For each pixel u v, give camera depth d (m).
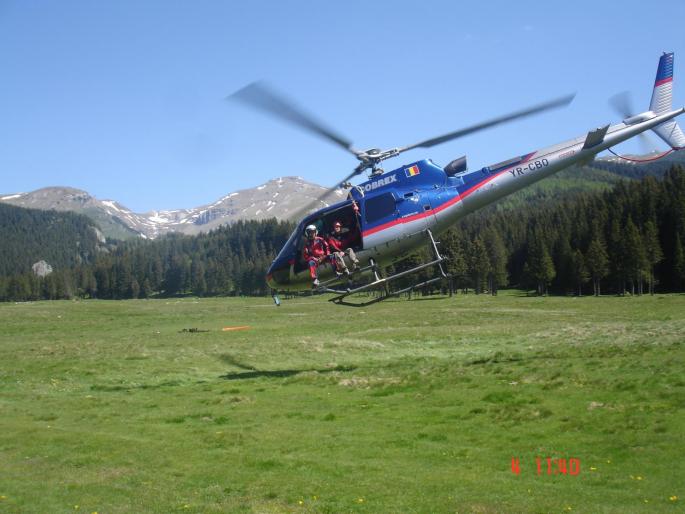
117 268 197.38
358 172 21.44
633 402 15.41
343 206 21.25
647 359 22.23
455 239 99.62
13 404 21.08
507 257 136.12
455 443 13.36
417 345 34.72
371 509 9.73
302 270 21.80
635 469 10.84
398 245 21.22
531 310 63.72
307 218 21.73
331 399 19.25
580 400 16.22
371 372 24.47
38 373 28.11
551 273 103.25
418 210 21.19
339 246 21.30
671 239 96.12
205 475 11.86
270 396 20.42
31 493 11.05
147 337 48.91
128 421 17.45
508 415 15.23
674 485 9.97
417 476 11.25
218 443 14.25
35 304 132.88
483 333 39.75
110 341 45.72
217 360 31.19
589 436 13.02
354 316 65.31
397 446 13.38
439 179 21.70
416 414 16.30
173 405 19.81
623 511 9.02
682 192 98.25
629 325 38.53
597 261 95.44
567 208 148.88
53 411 19.50
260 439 14.54
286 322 61.41
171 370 28.27
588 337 32.84
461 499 9.93
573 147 22.20
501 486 10.46
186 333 52.25
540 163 21.98
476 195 21.69
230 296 172.88
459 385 19.89
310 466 12.16
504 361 24.83
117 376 26.98
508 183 21.83
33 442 14.79
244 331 51.34
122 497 10.75
